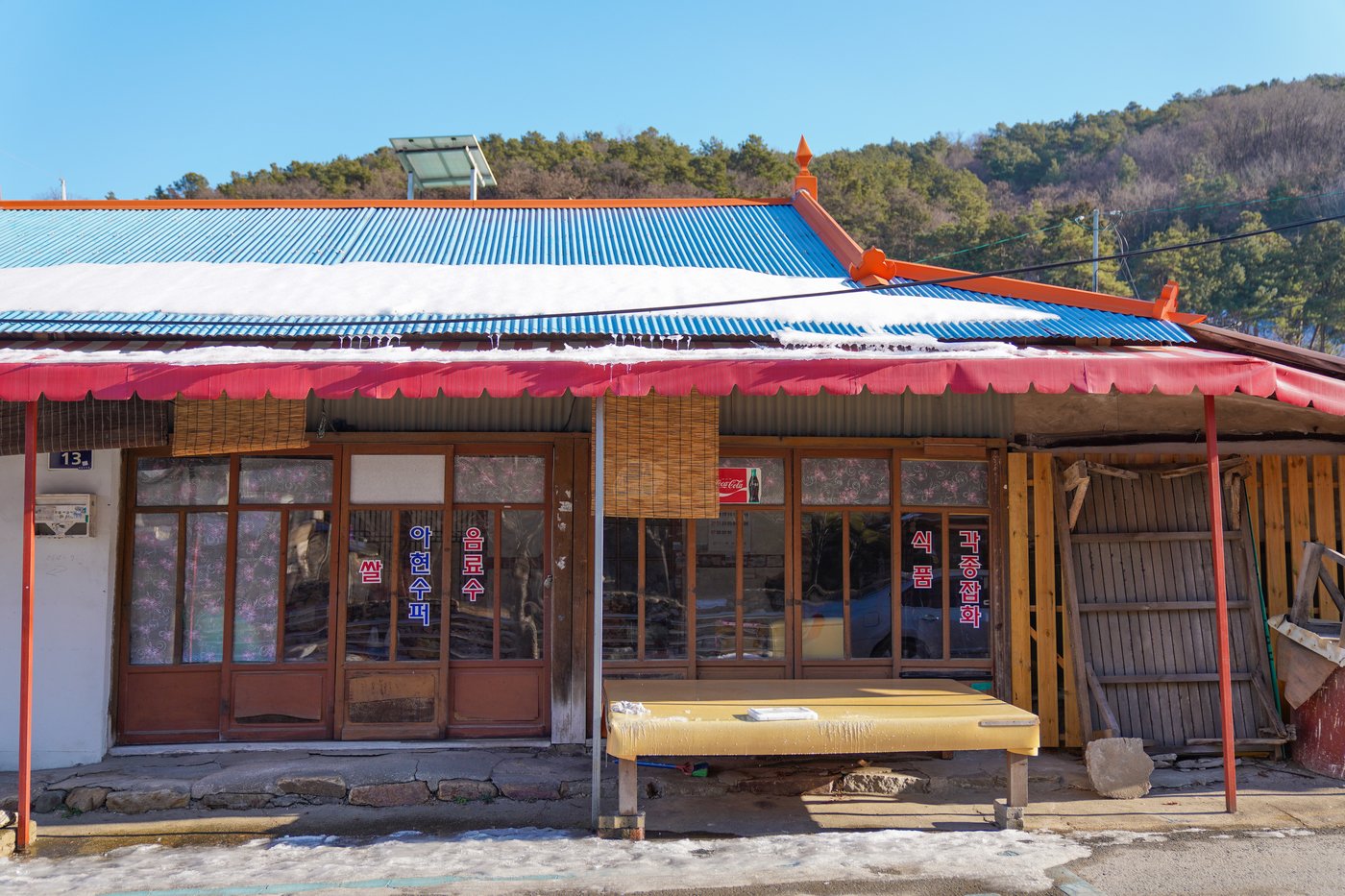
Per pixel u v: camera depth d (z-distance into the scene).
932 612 7.70
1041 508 7.71
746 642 7.62
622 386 5.58
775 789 6.65
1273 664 7.66
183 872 5.19
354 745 7.27
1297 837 5.67
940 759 7.11
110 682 7.14
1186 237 42.41
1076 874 5.10
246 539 7.43
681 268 8.38
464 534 7.57
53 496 6.99
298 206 10.73
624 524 7.62
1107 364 5.69
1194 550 7.70
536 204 10.88
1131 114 66.88
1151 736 7.34
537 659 7.55
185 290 7.13
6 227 9.42
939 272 7.98
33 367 5.36
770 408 7.68
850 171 50.28
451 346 6.28
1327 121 52.59
